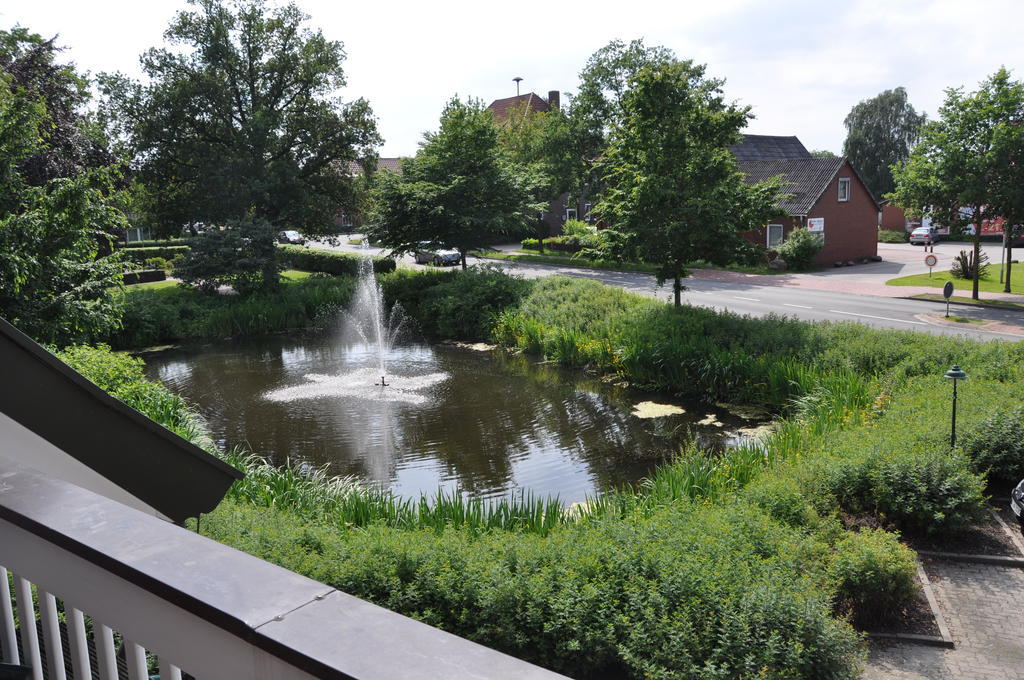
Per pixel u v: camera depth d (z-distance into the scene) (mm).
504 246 61031
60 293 14305
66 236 13922
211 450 13492
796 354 18344
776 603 6664
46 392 1959
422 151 32906
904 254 51781
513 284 28938
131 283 38625
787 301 30641
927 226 61312
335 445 15414
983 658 7324
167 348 26281
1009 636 7695
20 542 1562
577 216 60656
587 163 49938
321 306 30625
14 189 13836
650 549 7684
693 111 21938
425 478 13656
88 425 2043
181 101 35344
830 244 44781
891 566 7840
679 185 22500
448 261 45719
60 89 20969
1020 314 26641
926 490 9898
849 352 17359
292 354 24844
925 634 7758
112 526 1438
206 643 1214
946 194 28438
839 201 45000
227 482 2338
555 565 7492
